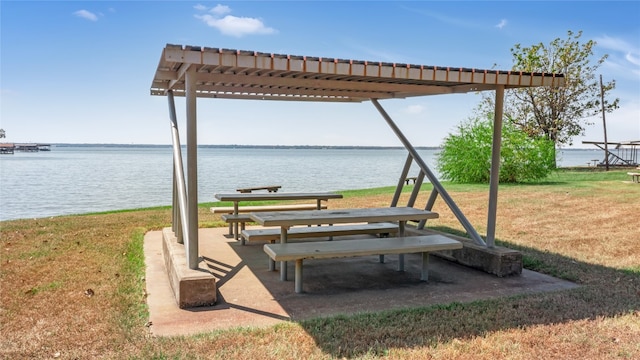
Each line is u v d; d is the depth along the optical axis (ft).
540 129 88.22
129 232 25.64
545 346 10.82
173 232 20.01
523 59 87.15
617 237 24.36
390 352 10.39
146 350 10.44
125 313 12.94
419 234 21.47
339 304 13.94
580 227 27.48
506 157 58.49
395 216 17.71
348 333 11.48
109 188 64.39
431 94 21.50
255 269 18.02
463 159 61.26
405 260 19.86
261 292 15.10
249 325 12.12
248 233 18.99
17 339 11.16
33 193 57.77
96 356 10.24
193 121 14.56
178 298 13.61
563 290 15.20
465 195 44.78
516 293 14.97
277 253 14.43
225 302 14.06
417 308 13.33
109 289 15.10
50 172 103.60
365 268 18.40
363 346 10.76
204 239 24.06
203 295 13.65
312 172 108.06
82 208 43.47
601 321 12.35
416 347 10.69
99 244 22.34
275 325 11.98
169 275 16.46
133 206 44.86
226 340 11.02
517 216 31.71
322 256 14.66
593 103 88.94
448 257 19.71
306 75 17.35
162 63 15.12
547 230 26.53
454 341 11.01
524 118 88.58
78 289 15.10
